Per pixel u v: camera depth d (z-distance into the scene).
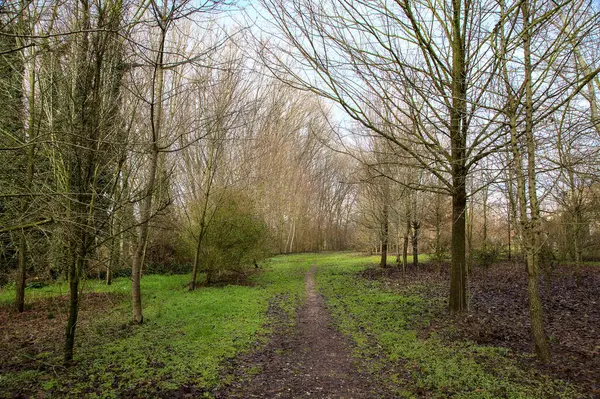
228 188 16.06
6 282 13.28
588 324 8.00
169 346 6.83
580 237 14.50
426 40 7.16
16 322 8.97
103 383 5.16
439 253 18.84
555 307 9.95
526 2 5.38
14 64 7.21
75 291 6.07
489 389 4.73
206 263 15.49
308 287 15.10
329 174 50.31
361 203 22.78
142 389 4.97
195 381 5.32
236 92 13.25
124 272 16.98
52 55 6.34
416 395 4.78
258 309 10.38
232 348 6.77
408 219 15.77
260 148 24.55
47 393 4.80
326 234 49.44
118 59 6.68
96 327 8.27
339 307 10.66
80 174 5.83
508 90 5.66
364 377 5.54
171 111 10.39
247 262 16.23
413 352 6.30
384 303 10.72
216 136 12.60
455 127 7.62
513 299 11.23
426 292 12.41
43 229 5.09
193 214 15.66
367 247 32.88
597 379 4.95
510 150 6.80
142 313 9.63
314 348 7.07
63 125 5.98
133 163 7.70
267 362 6.27
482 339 6.73
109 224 5.97
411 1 6.95
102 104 6.27
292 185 39.22
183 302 11.27
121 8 5.89
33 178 6.88
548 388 4.70
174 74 10.47
